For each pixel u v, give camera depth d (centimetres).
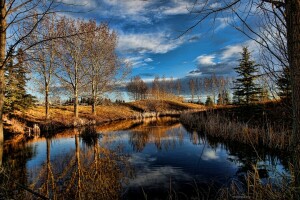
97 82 3172
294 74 271
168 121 3350
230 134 1609
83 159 1188
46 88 2642
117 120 3712
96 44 2788
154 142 1655
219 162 1095
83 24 2127
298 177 281
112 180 856
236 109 2752
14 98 2239
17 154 1316
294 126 281
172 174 933
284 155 1081
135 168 1019
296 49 268
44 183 814
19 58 359
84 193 726
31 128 2202
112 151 1382
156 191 759
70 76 2752
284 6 283
